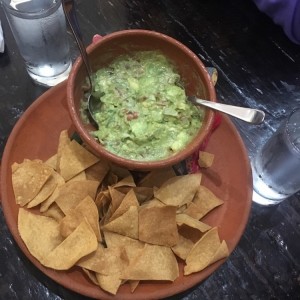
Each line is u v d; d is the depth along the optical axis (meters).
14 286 0.43
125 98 0.44
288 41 0.58
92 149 0.41
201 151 0.47
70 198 0.42
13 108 0.51
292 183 0.45
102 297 0.39
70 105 0.41
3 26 0.55
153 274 0.39
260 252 0.46
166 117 0.44
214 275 0.44
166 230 0.41
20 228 0.40
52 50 0.50
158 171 0.44
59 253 0.39
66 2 0.39
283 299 0.44
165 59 0.46
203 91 0.44
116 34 0.43
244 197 0.45
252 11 0.60
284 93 0.55
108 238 0.41
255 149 0.51
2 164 0.44
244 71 0.56
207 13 0.59
